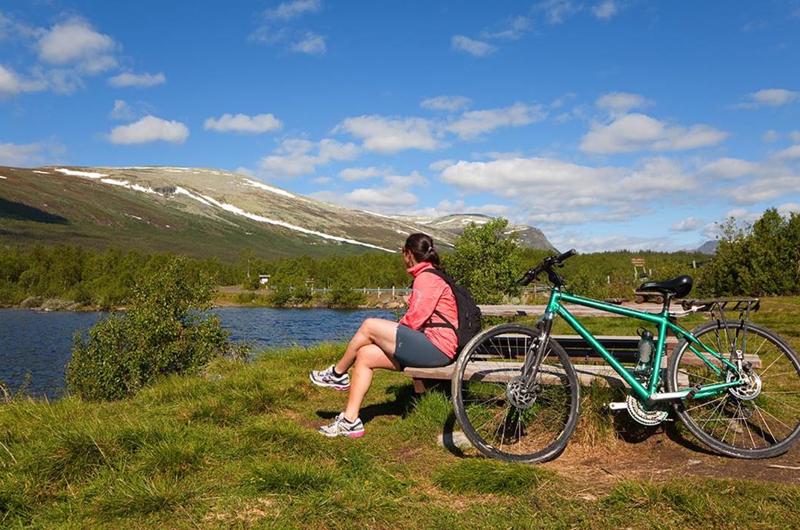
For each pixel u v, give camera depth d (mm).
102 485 3648
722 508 3164
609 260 106062
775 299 20609
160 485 3572
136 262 107062
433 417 4758
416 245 4660
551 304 4359
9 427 4930
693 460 4098
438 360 4523
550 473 3760
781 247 25469
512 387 4230
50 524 3223
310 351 9430
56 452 3969
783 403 4617
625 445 4410
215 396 6078
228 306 84750
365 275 115812
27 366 30516
